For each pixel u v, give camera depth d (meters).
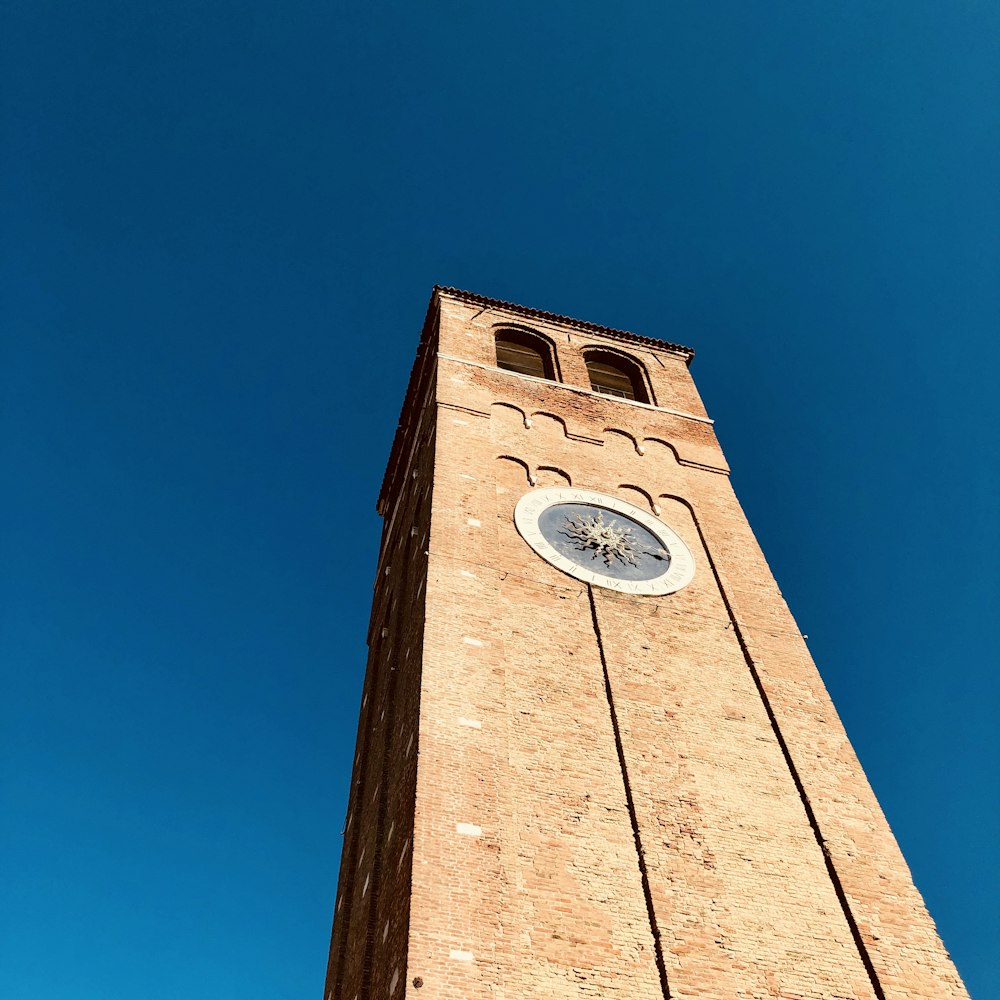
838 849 19.05
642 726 20.58
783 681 22.97
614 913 16.69
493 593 22.92
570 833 17.78
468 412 30.05
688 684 22.19
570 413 31.95
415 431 36.97
